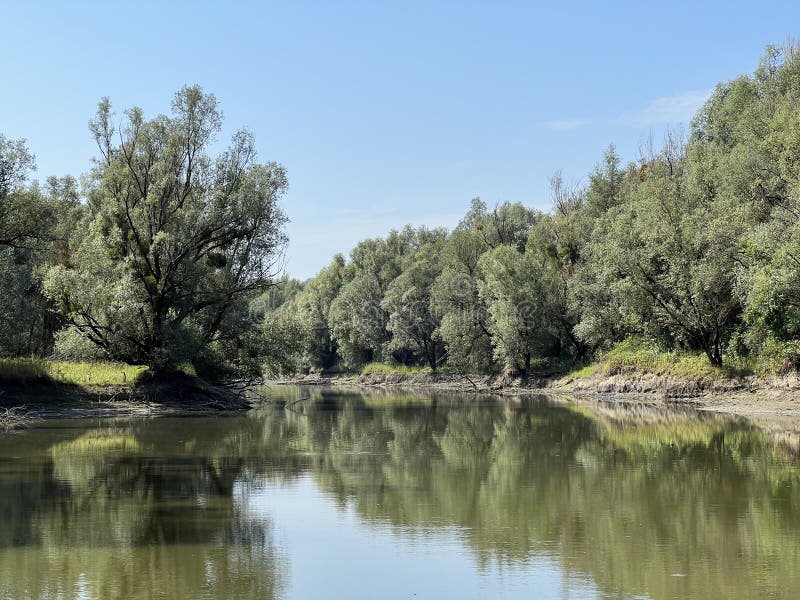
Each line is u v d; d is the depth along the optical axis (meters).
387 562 15.10
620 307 61.03
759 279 42.28
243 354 56.06
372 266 117.94
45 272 52.31
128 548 16.06
